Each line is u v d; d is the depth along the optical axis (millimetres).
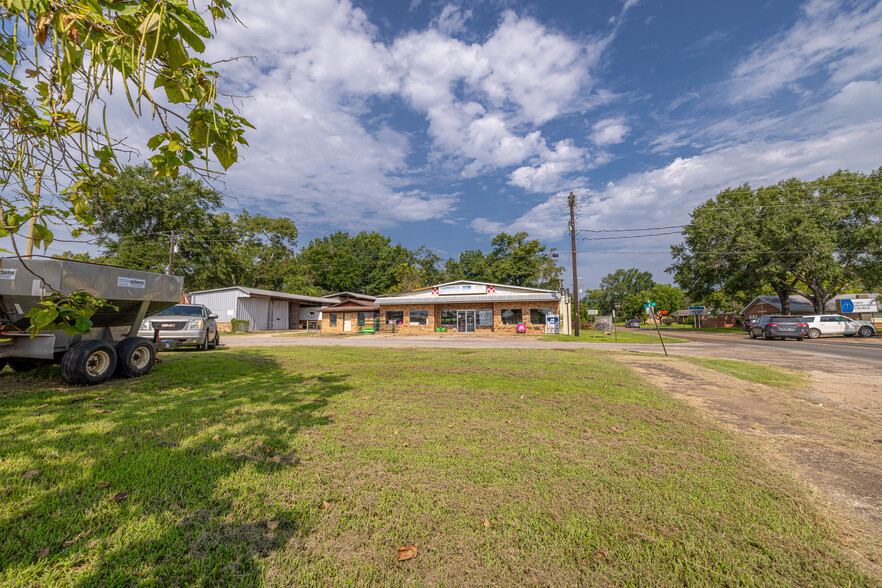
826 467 3582
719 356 14352
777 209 34312
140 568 1897
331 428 4215
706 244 39594
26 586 1738
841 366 11430
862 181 33500
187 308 13531
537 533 2309
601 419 4855
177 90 1412
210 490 2713
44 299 1459
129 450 3400
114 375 6820
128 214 31453
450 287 31031
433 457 3443
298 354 11945
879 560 2148
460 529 2332
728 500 2775
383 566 1986
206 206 36312
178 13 1228
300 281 53406
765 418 5375
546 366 9539
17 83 1477
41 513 2342
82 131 1431
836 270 31234
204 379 7039
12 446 3404
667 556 2123
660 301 83750
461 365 9633
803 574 2004
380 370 8672
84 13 1133
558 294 28281
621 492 2854
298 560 2006
